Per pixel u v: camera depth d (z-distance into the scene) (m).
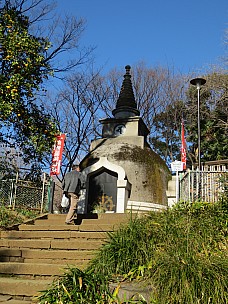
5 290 5.77
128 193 14.55
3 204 15.43
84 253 7.14
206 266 4.95
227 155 24.02
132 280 5.29
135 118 17.41
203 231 6.24
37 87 11.63
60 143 16.55
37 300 5.21
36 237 8.84
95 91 29.19
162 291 4.74
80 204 14.60
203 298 4.56
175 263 5.05
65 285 4.88
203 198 10.33
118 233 6.35
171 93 30.34
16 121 11.71
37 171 16.31
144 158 15.63
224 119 25.52
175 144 30.28
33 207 16.11
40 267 6.50
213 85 25.84
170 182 15.65
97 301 4.66
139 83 30.75
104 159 15.12
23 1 14.62
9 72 11.54
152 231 6.14
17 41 11.27
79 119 27.84
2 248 8.02
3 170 16.70
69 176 10.31
